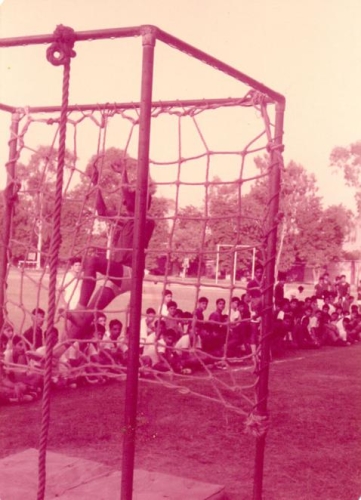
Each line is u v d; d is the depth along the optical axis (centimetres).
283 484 473
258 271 744
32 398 731
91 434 586
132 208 485
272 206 423
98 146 482
